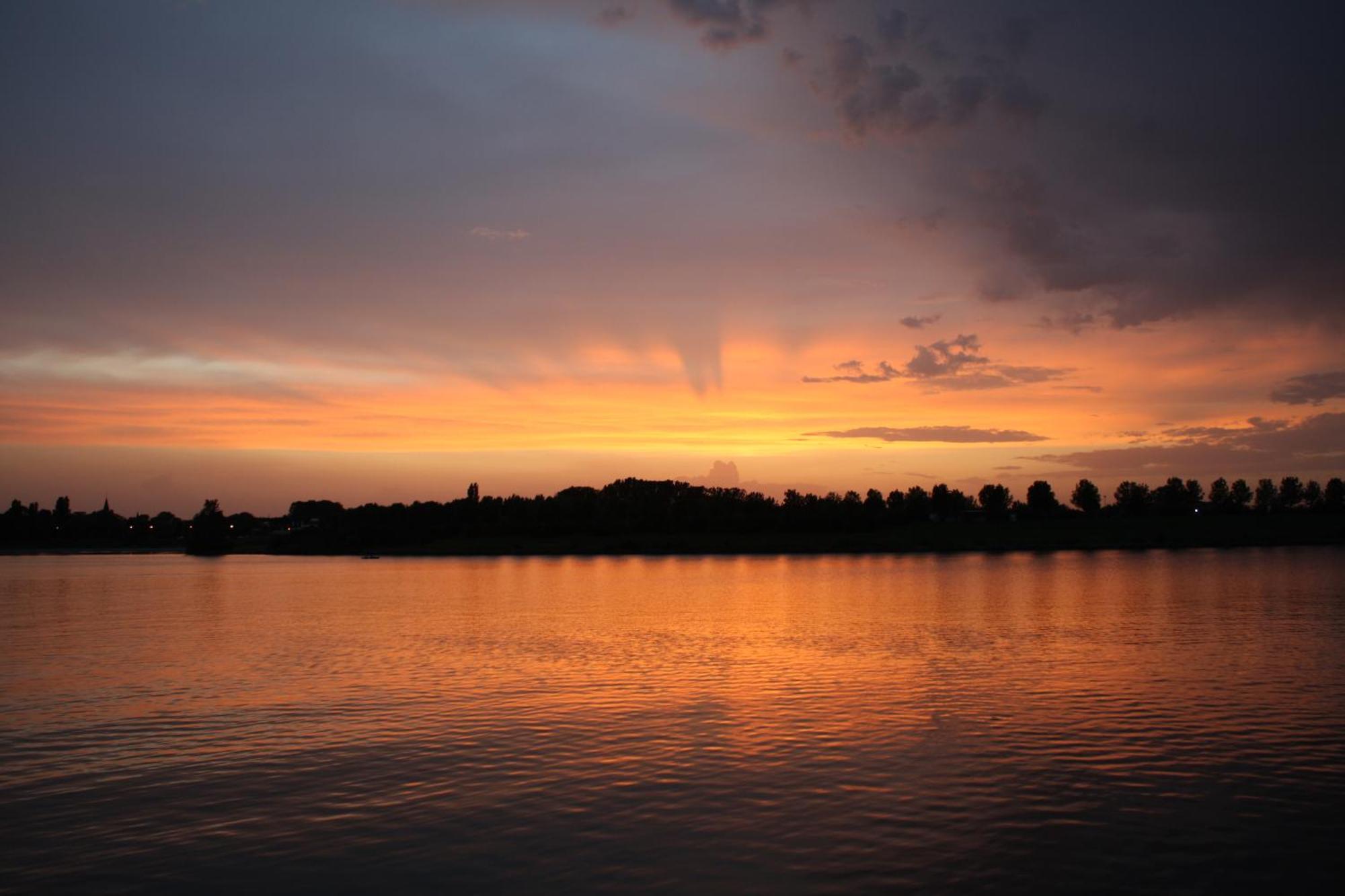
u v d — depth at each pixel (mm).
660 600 82938
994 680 35500
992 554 196625
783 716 29109
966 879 16172
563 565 185500
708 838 18188
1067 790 20906
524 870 16734
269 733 27375
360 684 36031
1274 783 21406
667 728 27531
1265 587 84750
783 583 108750
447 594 95250
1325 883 15977
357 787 21750
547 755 24500
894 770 22641
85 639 53281
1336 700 31125
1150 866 16641
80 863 17328
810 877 16328
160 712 30703
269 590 104125
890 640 49125
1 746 26062
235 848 17969
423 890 16000
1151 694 32375
